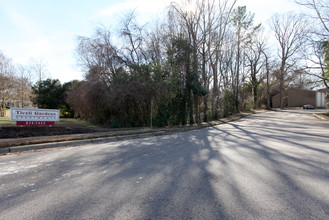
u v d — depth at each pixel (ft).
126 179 14.82
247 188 13.06
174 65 60.64
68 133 36.52
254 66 153.28
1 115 89.66
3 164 18.81
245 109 139.54
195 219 9.58
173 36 62.64
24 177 15.31
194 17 65.98
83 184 13.91
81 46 59.93
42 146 26.37
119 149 25.72
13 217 9.73
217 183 13.92
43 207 10.72
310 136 35.17
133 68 53.16
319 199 11.51
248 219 9.53
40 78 117.80
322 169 16.83
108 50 57.98
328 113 87.04
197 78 63.16
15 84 90.07
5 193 12.48
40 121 41.78
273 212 10.14
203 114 75.82
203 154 22.49
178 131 47.42
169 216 9.84
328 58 68.69
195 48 64.80
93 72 55.83
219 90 95.20
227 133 41.65
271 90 186.91
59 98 95.76
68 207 10.71
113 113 52.85
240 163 18.69
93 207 10.71
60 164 18.79
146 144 29.48
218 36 77.36
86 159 20.59
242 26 104.01
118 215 9.91
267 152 23.06
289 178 14.79
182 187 13.29
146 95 51.88
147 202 11.26
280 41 137.59
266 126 54.80
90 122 57.57
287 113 114.01
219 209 10.46
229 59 104.27
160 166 18.02
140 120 54.24
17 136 31.24
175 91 59.06
